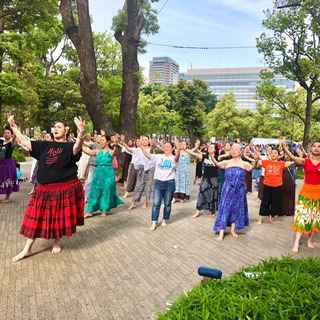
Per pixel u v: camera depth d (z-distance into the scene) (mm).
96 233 5699
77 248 4848
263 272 3055
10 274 3822
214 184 7273
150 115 38875
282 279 2836
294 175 10023
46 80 29531
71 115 28438
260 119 46625
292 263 3361
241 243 5453
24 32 22703
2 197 8516
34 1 18156
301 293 2551
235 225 5824
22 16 19109
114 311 3092
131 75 14008
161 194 6168
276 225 7008
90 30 12656
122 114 14195
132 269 4129
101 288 3562
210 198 7254
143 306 3201
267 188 6914
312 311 2299
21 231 4352
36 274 3855
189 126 43812
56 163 4375
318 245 5551
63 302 3227
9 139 7719
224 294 2506
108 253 4688
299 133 40438
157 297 3395
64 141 4605
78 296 3361
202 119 43500
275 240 5758
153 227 6090
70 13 12664
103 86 23141
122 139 8383
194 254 4781
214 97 61094
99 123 13086
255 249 5148
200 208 7340
